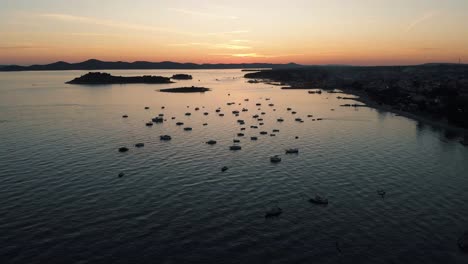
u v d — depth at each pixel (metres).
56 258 52.66
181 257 53.38
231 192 77.88
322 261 52.78
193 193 77.06
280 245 56.91
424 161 103.44
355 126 161.88
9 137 130.25
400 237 59.56
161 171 91.50
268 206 70.94
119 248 55.44
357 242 58.00
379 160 103.88
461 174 91.44
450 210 69.62
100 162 98.56
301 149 116.81
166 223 63.47
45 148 113.62
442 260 53.22
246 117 187.50
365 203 72.75
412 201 73.88
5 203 70.69
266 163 99.81
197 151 112.94
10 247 55.25
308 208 70.19
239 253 54.53
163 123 166.75
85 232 59.94
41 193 75.88
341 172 92.12
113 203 71.31
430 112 191.12
